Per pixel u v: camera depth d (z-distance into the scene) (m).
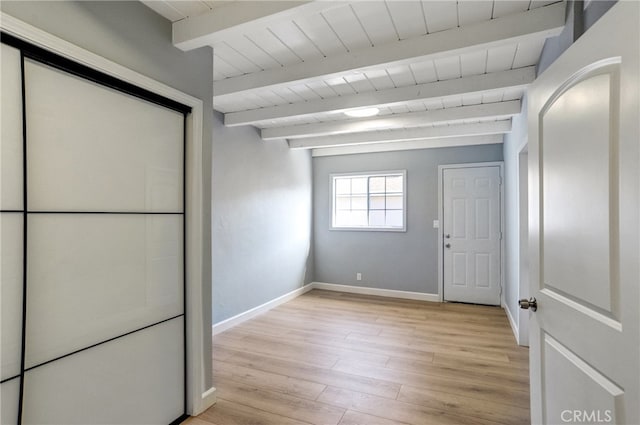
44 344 1.38
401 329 3.74
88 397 1.55
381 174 5.33
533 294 1.54
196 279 2.13
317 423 2.04
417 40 2.10
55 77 1.41
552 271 1.35
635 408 0.89
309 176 5.65
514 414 2.12
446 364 2.84
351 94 3.10
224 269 3.78
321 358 2.98
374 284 5.38
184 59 2.04
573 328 1.19
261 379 2.59
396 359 2.95
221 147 3.75
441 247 4.97
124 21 1.69
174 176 2.03
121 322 1.71
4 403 1.26
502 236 4.62
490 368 2.76
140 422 1.81
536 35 1.82
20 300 1.30
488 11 1.84
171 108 1.99
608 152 1.00
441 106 3.40
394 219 5.37
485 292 4.73
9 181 1.27
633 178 0.90
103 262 1.62
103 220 1.61
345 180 5.68
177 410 2.04
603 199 1.02
